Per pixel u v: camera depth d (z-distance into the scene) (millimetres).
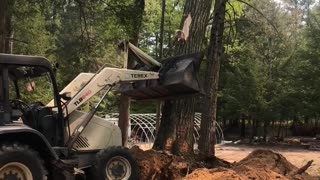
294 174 10211
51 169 7418
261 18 30750
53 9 17031
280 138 31438
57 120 7969
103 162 8062
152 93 10555
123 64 9969
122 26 16188
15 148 6777
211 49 12852
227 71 32062
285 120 30594
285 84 29141
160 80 10008
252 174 8961
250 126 33969
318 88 27203
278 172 10023
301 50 28750
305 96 28000
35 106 8023
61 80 21203
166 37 28750
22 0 15758
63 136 7977
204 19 11516
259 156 10742
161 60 10570
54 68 8008
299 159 19609
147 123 28344
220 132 31359
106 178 8062
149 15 24062
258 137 31719
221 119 35812
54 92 7957
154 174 9180
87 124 8273
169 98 10609
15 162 6750
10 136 6926
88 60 19312
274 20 32125
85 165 8227
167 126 11273
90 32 18453
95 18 16516
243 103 29297
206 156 11445
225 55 29406
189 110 11281
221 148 26406
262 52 31578
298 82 28078
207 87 12812
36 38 23781
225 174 8633
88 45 18547
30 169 6871
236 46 29453
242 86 29234
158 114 16969
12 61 7199
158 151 10508
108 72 8719
